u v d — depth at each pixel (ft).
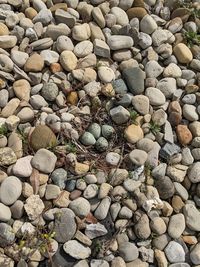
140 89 2.28
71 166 2.08
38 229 1.98
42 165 2.05
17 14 2.37
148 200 2.07
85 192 2.06
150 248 2.08
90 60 2.30
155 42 2.40
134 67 2.32
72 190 2.07
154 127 2.22
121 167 2.14
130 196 2.10
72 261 1.99
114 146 2.18
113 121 2.21
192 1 2.58
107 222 2.07
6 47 2.27
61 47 2.29
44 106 2.19
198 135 2.24
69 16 2.37
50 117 2.13
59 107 2.20
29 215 1.97
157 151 2.18
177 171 2.17
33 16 2.38
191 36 2.46
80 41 2.35
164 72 2.35
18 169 2.02
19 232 1.96
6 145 2.08
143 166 2.14
